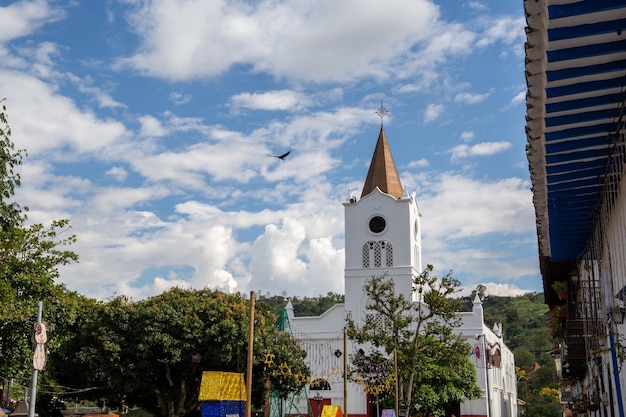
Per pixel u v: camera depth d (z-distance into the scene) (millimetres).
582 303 21016
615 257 15008
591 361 22547
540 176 14625
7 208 27828
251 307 20344
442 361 50438
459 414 64562
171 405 41375
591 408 24562
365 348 65625
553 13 8492
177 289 43906
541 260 25500
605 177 13453
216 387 24141
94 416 38969
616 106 10828
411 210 69188
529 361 138000
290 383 42938
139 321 39750
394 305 45750
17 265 26750
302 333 64438
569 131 11742
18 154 27781
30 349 26281
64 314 28531
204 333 40062
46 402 42219
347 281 68312
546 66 9781
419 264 71250
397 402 39156
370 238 68625
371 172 71750
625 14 8508
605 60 9508
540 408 101750
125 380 39688
